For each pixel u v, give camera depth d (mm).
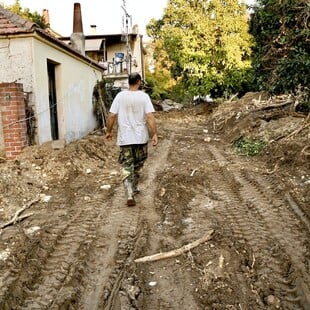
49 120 9445
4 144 8273
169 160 9680
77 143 9844
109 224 5145
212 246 4348
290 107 12883
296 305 3275
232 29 25156
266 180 7148
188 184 7027
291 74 7297
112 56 31047
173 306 3301
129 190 5844
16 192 6168
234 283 3584
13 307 3234
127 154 5785
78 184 7059
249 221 5133
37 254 4164
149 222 5191
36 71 8570
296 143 8391
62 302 3295
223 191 6652
